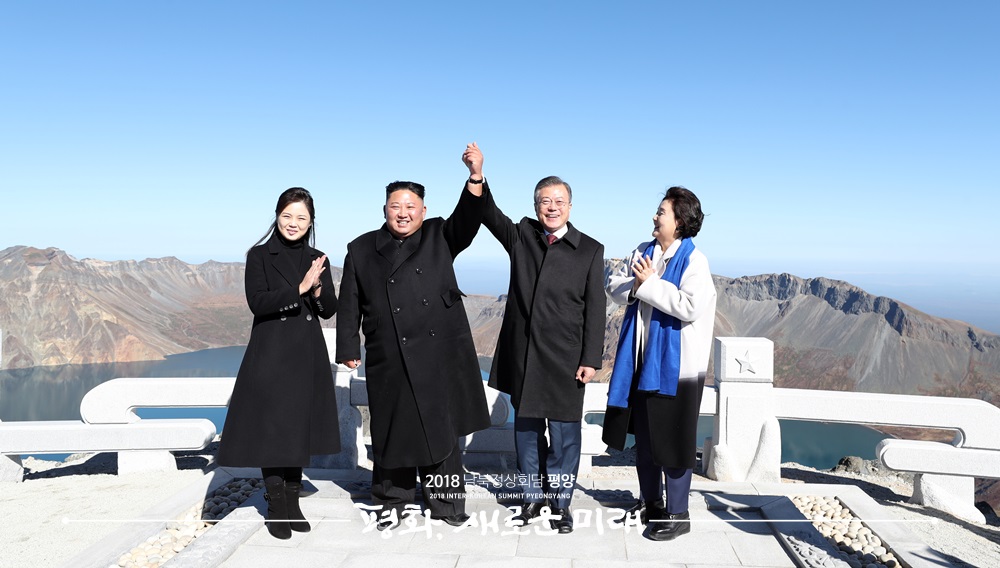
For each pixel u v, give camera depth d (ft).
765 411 18.25
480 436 17.63
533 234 11.80
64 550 12.86
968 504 17.72
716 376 19.02
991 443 16.94
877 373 446.19
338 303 11.89
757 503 12.82
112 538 12.34
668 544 11.15
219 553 10.37
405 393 11.32
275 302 11.25
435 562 10.38
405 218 11.44
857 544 12.08
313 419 11.62
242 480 15.89
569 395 11.39
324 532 11.61
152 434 18.37
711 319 11.18
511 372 11.75
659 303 10.62
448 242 11.94
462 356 11.75
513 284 11.79
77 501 16.10
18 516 14.98
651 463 11.60
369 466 19.29
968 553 13.04
